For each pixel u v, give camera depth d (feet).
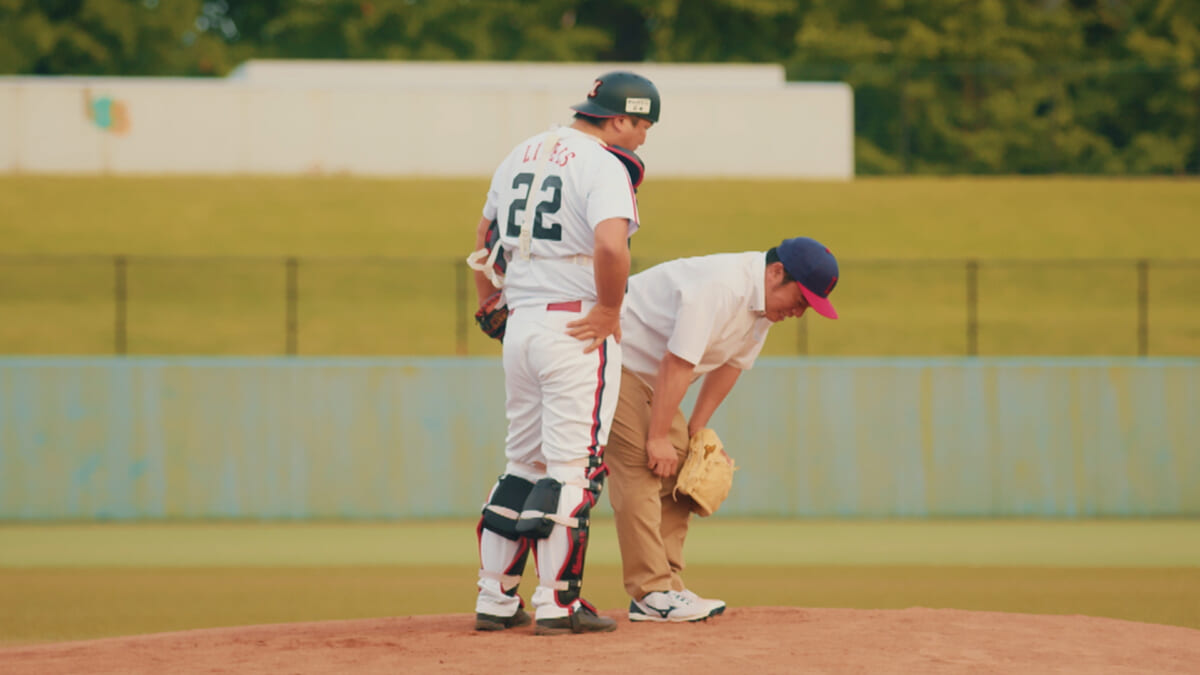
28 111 348.38
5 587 101.24
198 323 249.14
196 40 536.01
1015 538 148.36
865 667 45.47
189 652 49.96
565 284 52.49
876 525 166.50
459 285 243.60
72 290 269.64
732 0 526.57
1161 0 520.83
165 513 173.68
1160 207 342.85
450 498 176.55
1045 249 307.99
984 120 497.46
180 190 335.06
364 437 175.94
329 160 355.97
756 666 45.32
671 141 362.53
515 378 53.88
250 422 175.11
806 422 177.88
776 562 121.90
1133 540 146.00
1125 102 504.02
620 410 56.75
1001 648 49.90
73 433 173.06
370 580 106.11
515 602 55.98
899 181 365.20
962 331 246.27
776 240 306.55
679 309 55.52
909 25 512.63
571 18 573.74
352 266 287.89
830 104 364.17
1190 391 178.70
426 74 375.04
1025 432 178.81
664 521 60.18
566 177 52.26
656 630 53.93
